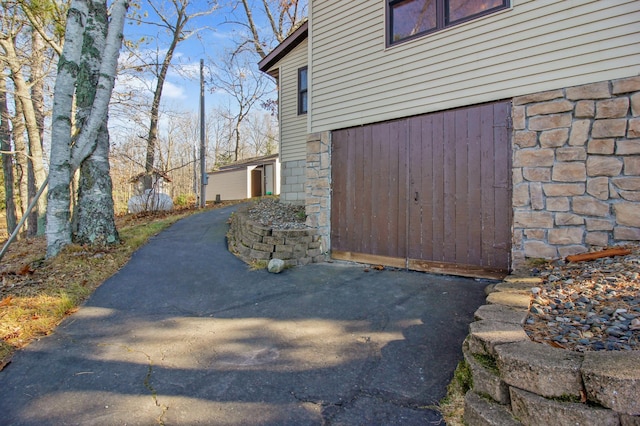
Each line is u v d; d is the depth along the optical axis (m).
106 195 5.90
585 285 2.69
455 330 2.97
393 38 5.13
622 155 3.41
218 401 2.17
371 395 2.19
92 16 5.79
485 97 4.22
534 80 3.89
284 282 4.52
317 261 5.70
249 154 34.00
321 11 6.00
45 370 2.55
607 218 3.47
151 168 13.51
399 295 3.90
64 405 2.15
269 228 5.60
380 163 5.23
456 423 1.89
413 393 2.19
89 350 2.85
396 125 5.05
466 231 4.38
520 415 1.67
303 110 9.09
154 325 3.32
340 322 3.29
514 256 3.97
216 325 3.31
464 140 4.41
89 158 5.75
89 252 5.28
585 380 1.53
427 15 4.77
